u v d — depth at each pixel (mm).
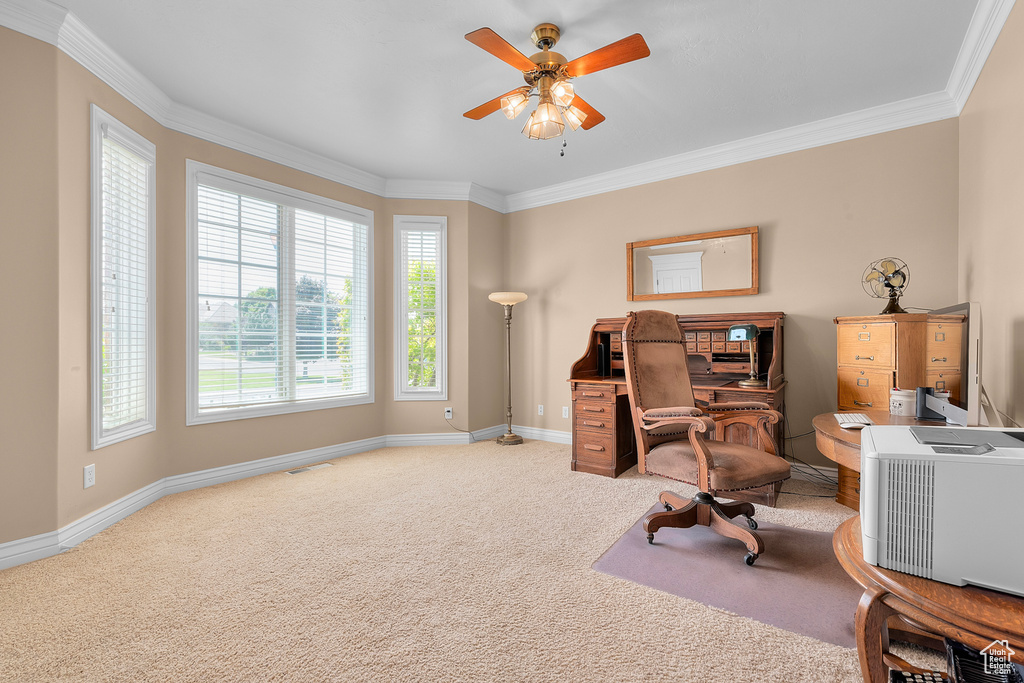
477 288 4770
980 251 2516
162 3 2182
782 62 2646
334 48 2535
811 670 1415
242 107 3160
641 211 4215
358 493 3117
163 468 3066
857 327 2812
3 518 2104
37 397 2199
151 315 2939
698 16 2279
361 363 4379
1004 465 827
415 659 1478
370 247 4418
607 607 1772
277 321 3760
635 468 3746
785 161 3520
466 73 2771
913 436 1027
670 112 3209
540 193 4824
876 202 3184
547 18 2297
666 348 2711
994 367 2301
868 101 3066
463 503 2922
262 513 2754
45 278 2225
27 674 1415
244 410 3492
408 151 3881
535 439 4863
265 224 3674
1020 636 721
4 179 2105
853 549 1043
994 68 2270
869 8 2215
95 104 2498
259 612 1743
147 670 1433
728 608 1761
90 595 1861
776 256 3555
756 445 3127
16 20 2129
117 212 2689
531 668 1433
